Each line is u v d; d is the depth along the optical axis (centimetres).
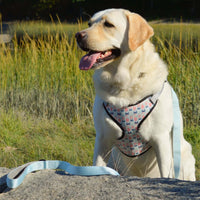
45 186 223
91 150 465
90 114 603
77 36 307
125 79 292
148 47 310
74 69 670
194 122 584
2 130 545
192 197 193
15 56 743
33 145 493
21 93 680
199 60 646
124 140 305
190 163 345
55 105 636
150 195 199
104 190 210
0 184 244
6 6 3491
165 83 308
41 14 3108
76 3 3175
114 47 303
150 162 330
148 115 290
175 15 2972
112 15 307
